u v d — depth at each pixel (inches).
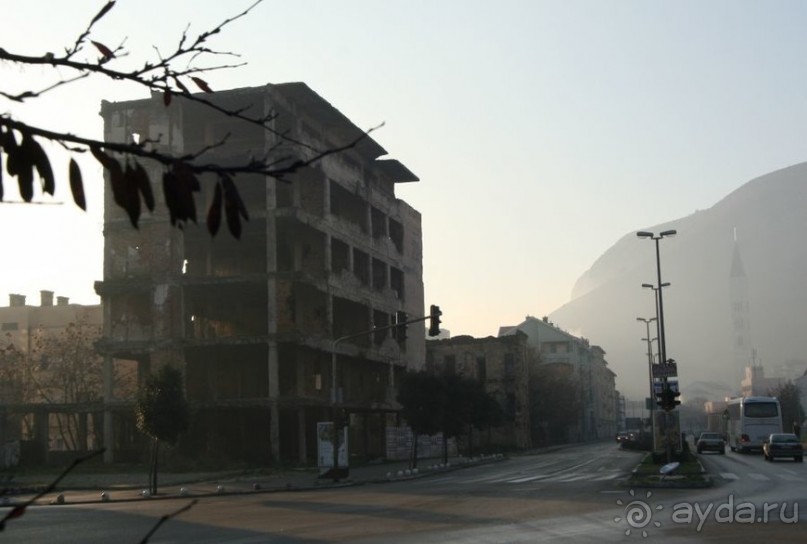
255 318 2404.0
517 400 4082.2
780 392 5334.6
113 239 2198.6
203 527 826.8
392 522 832.9
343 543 674.8
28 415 2672.2
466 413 2330.2
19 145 116.6
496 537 698.8
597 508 938.1
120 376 2642.7
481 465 2423.7
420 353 3181.6
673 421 1808.6
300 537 722.8
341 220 2470.5
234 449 2314.2
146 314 2288.4
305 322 2317.9
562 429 5221.5
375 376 2817.4
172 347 2148.1
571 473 1745.8
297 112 2256.4
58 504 1228.5
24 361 2593.5
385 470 2114.9
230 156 2119.8
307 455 2434.8
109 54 138.6
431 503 1048.8
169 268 2170.3
